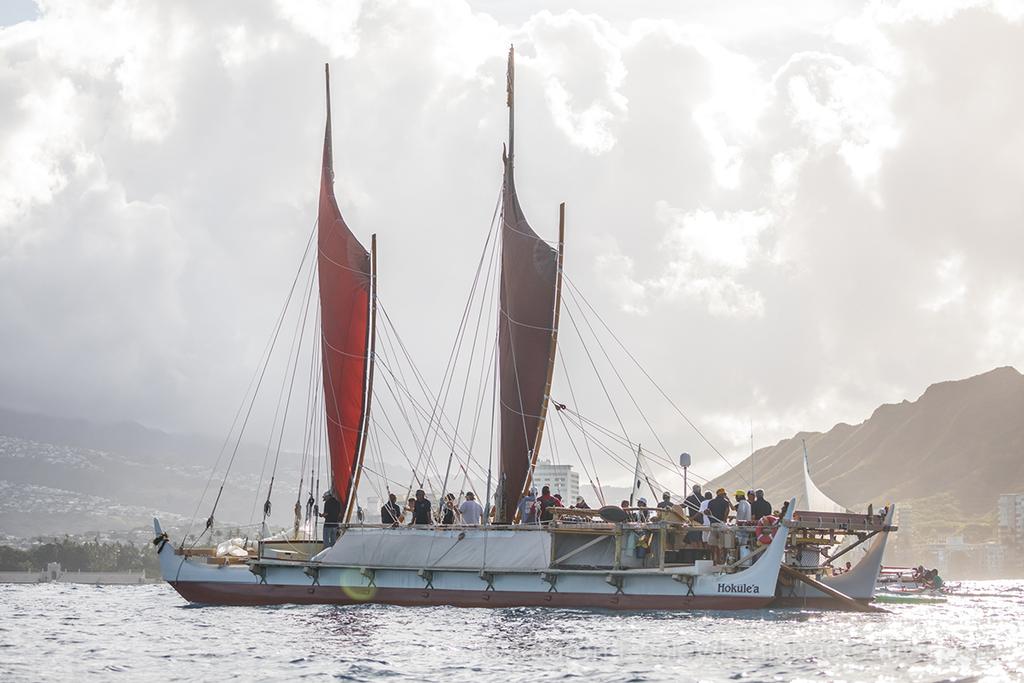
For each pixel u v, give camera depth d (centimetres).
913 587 17712
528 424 11956
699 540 9988
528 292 12150
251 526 12706
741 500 10119
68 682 5738
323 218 13225
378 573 10962
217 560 12038
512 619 9038
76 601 16725
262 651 7069
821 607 10131
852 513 10050
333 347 12875
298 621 9325
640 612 9638
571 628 8212
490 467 12219
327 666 6266
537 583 10175
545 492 10838
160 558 12000
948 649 6800
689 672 5797
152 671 6184
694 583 9575
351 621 9150
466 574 10494
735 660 6259
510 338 12231
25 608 13775
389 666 6219
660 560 9694
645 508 9856
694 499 10325
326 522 11662
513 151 12694
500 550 10362
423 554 10731
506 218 12450
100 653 7188
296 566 11356
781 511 10075
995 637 7612
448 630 8194
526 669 6006
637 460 11081
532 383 11988
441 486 12312
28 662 6675
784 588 10088
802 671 5812
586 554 10219
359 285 12788
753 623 8550
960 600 15900
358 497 12544
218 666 6369
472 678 5719
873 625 8606
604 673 5809
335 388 12788
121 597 19525
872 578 10438
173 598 18550
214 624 9350
